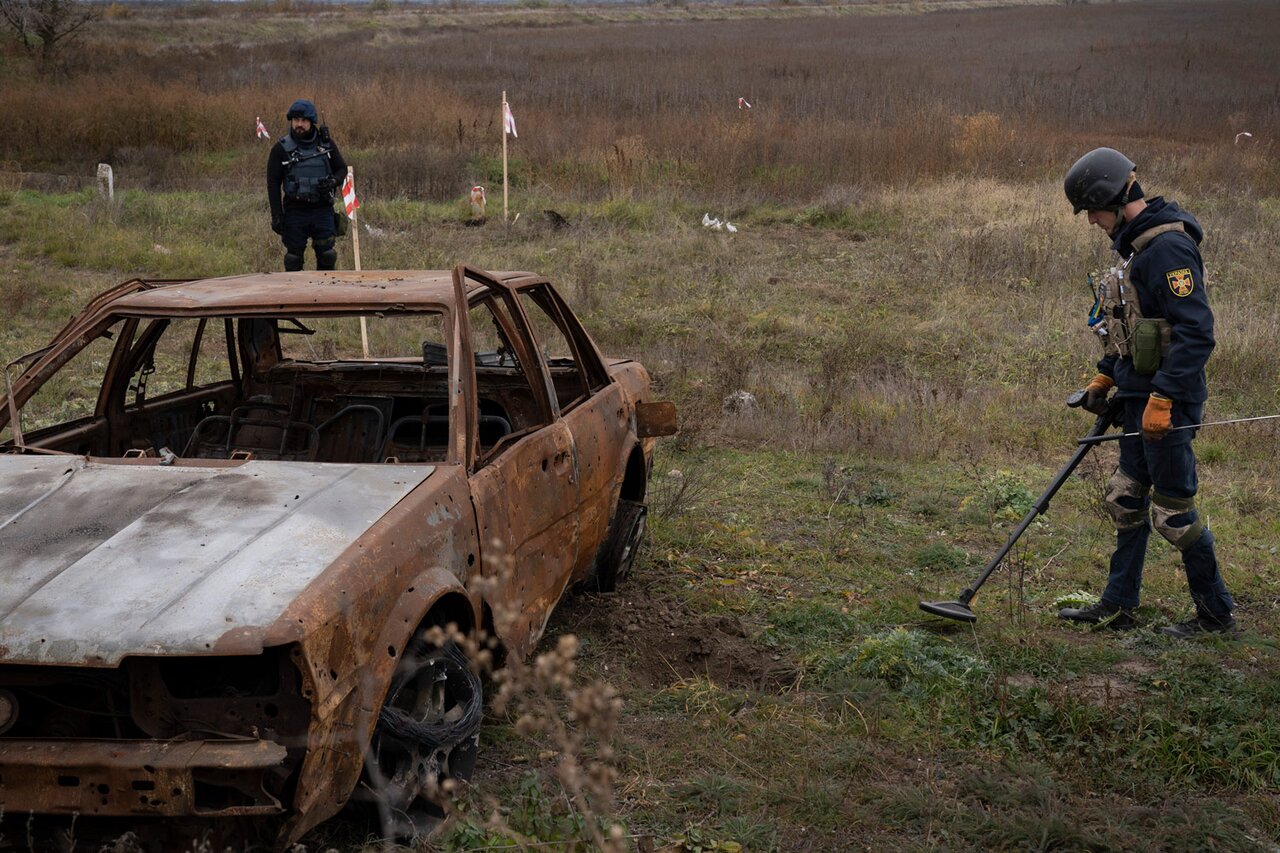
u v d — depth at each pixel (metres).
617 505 5.29
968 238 14.40
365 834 3.36
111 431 4.62
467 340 3.97
